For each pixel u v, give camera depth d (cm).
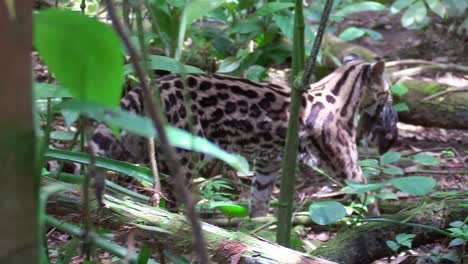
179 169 134
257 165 667
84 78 153
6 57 119
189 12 237
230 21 842
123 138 554
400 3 797
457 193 565
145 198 373
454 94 881
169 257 340
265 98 637
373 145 814
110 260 466
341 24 1287
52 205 334
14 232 127
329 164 676
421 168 778
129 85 641
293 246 483
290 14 743
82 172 377
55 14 146
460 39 1166
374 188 441
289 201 377
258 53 820
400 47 1182
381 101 731
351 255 492
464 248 480
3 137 123
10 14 120
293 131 359
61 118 749
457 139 891
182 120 592
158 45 716
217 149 151
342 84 690
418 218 523
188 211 137
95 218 336
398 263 486
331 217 423
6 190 126
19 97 122
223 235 346
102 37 148
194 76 620
